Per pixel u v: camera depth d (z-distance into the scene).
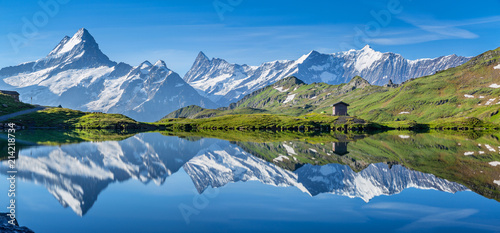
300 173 59.81
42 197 42.31
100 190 46.22
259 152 92.38
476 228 32.12
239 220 34.12
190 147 105.38
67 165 65.56
